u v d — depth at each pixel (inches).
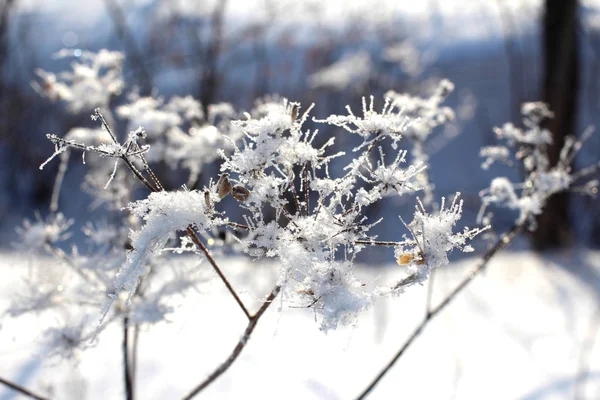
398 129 40.8
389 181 40.3
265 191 40.3
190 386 107.5
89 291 63.7
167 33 301.3
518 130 70.7
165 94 277.4
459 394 114.1
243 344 50.8
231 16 309.0
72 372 98.2
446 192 332.8
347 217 40.9
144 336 121.9
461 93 374.9
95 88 74.4
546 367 125.9
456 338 136.3
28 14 370.9
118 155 39.9
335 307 38.6
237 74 307.1
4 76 361.4
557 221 236.2
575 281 189.0
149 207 39.3
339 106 264.5
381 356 126.3
